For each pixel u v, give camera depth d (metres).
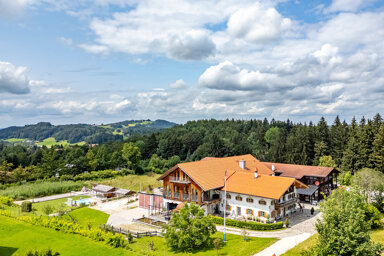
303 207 56.94
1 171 88.44
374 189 55.38
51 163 97.50
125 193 71.44
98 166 111.19
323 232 27.31
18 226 44.44
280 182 48.44
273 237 38.84
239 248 34.84
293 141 103.62
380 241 35.44
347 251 25.77
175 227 36.62
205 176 52.38
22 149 151.62
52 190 77.56
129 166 114.69
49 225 44.06
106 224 47.88
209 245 36.56
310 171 67.69
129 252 34.72
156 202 57.16
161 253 34.69
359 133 92.38
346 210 26.88
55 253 33.84
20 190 74.12
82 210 58.09
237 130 173.88
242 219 48.09
